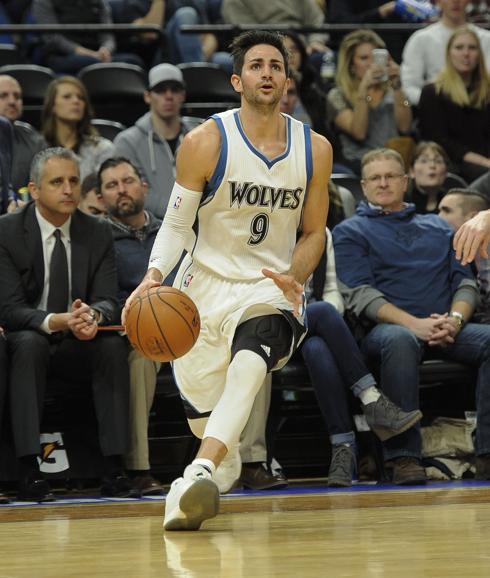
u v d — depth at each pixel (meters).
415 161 15.76
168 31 22.17
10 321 11.76
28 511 9.98
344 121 18.16
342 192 15.15
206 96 20.02
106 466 11.64
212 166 8.31
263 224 8.48
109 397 11.63
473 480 12.50
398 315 12.80
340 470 11.96
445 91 17.94
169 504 7.70
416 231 13.52
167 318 7.79
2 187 14.10
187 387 8.60
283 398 12.79
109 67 19.84
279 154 8.41
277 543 6.76
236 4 21.62
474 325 12.84
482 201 14.09
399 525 7.70
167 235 8.41
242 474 11.90
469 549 6.21
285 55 8.55
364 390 12.12
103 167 13.29
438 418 12.98
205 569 5.61
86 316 11.38
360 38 18.42
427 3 22.17
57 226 12.25
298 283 8.05
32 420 11.26
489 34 19.77
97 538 7.39
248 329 8.22
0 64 20.38
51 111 16.05
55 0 21.45
